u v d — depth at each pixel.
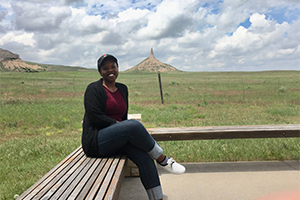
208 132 3.09
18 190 2.81
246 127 3.28
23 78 39.94
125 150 2.14
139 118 3.79
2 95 15.81
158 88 24.69
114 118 2.31
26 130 6.83
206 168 3.34
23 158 4.03
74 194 1.37
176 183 2.88
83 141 2.16
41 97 16.11
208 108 10.86
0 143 5.36
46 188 1.46
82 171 1.79
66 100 14.16
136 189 2.79
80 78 48.00
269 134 3.11
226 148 4.07
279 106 10.96
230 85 26.98
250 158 3.63
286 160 3.58
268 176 2.99
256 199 2.42
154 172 2.03
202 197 2.50
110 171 1.78
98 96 2.16
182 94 18.05
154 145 2.07
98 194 1.39
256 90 20.53
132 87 26.92
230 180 2.91
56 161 3.77
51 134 6.29
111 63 2.23
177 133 3.09
